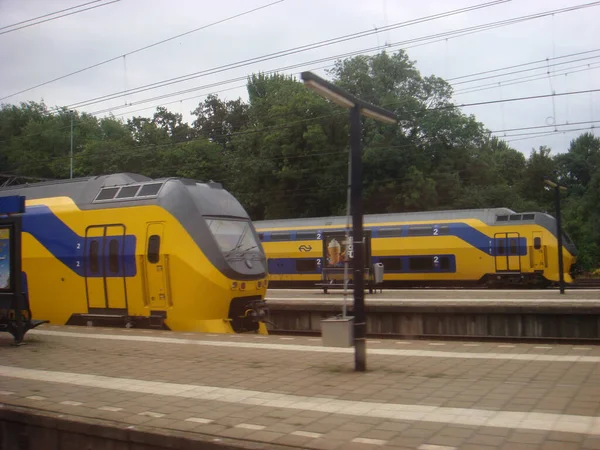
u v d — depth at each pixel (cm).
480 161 4988
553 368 901
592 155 7812
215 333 1364
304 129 4522
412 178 4391
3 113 6219
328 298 2403
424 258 3112
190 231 1484
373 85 4656
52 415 681
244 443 565
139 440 612
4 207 1267
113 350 1145
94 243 1602
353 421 634
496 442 550
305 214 4841
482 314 1780
